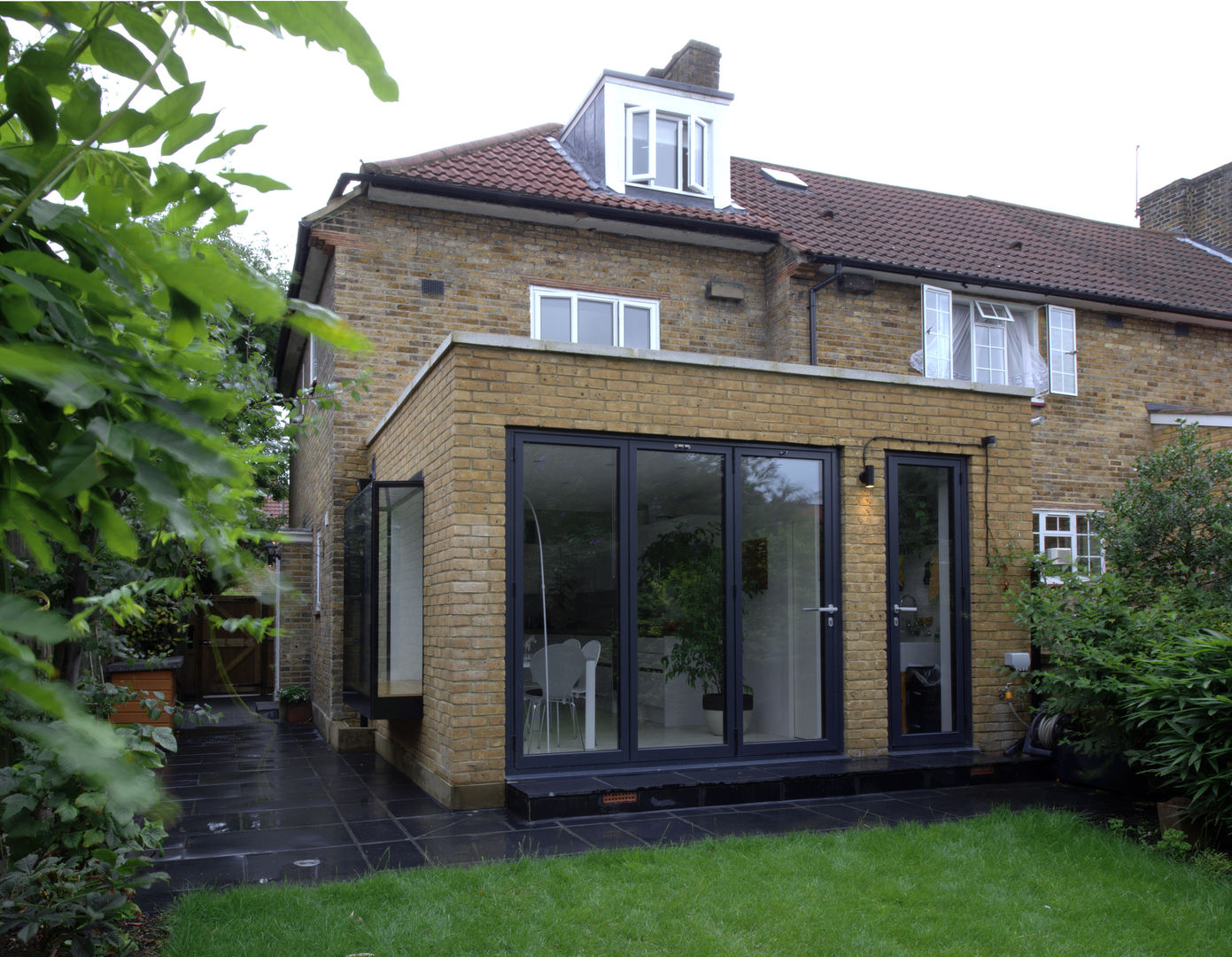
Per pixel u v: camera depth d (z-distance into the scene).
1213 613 7.14
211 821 6.39
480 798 6.76
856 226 13.16
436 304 10.50
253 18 0.97
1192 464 8.91
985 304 12.79
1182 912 4.50
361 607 8.84
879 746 8.13
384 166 10.34
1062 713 7.70
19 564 1.61
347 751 9.84
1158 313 13.55
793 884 4.77
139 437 0.85
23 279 0.84
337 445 10.47
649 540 7.64
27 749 2.95
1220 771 5.59
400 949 3.87
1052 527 12.85
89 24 0.99
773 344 11.84
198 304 0.95
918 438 8.55
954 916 4.38
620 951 3.91
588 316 11.26
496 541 7.00
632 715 7.46
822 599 8.19
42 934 3.40
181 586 1.47
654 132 12.23
